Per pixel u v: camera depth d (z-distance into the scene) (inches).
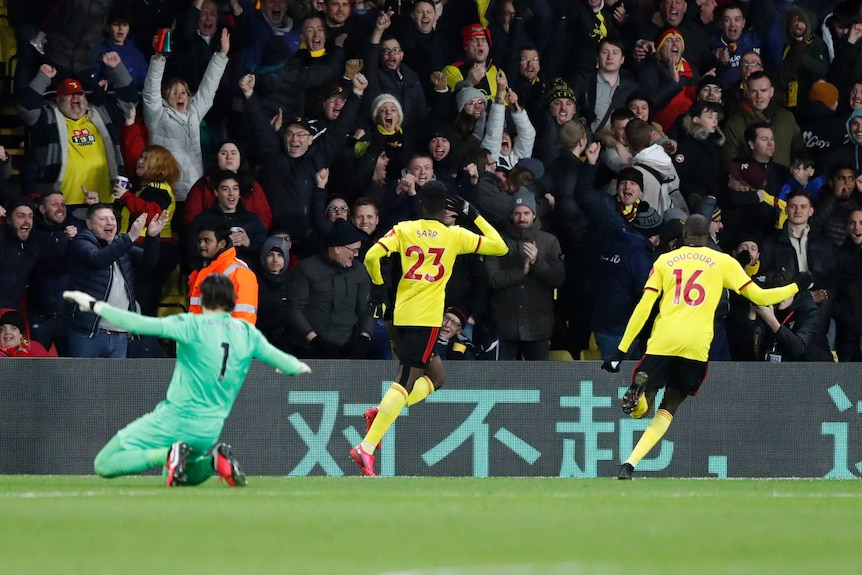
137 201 1840.6
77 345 1782.7
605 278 1940.2
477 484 1450.5
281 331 1845.5
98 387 1713.8
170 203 1886.1
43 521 956.6
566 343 2003.0
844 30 2329.0
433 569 721.0
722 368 1819.6
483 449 1776.6
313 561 758.5
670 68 2246.6
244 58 2042.3
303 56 2057.1
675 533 917.8
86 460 1707.7
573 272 1999.3
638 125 2066.9
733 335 1962.4
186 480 1262.3
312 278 1845.5
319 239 1915.6
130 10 2041.1
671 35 2245.3
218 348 1210.0
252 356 1235.9
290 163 1939.0
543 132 2130.9
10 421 1696.6
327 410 1750.7
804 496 1322.6
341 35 2107.5
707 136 2128.4
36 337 1803.6
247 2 2058.3
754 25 2343.8
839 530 962.7
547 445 1786.4
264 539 860.0
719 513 1080.8
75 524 938.1
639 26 2298.2
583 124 2081.7
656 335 1491.1
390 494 1240.2
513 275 1877.5
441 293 1576.0
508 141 2098.9
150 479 1486.2
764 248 2036.2
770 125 2197.3
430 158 1984.5
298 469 1743.4
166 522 952.3
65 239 1827.0
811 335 1957.4
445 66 2143.2
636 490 1366.9
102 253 1764.3
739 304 1957.4
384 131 2034.9
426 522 969.5
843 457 1834.4
